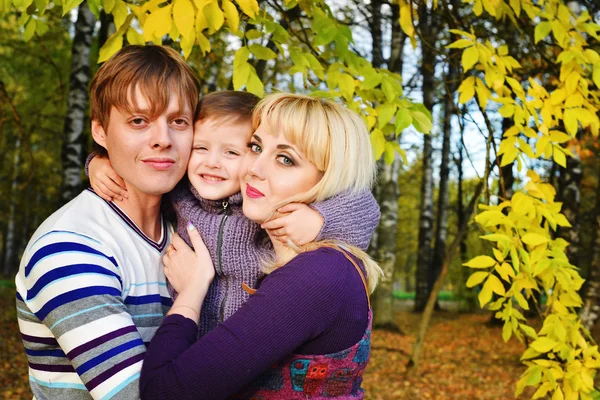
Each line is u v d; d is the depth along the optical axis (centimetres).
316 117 159
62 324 141
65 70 1211
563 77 269
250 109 180
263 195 163
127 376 138
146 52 166
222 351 136
